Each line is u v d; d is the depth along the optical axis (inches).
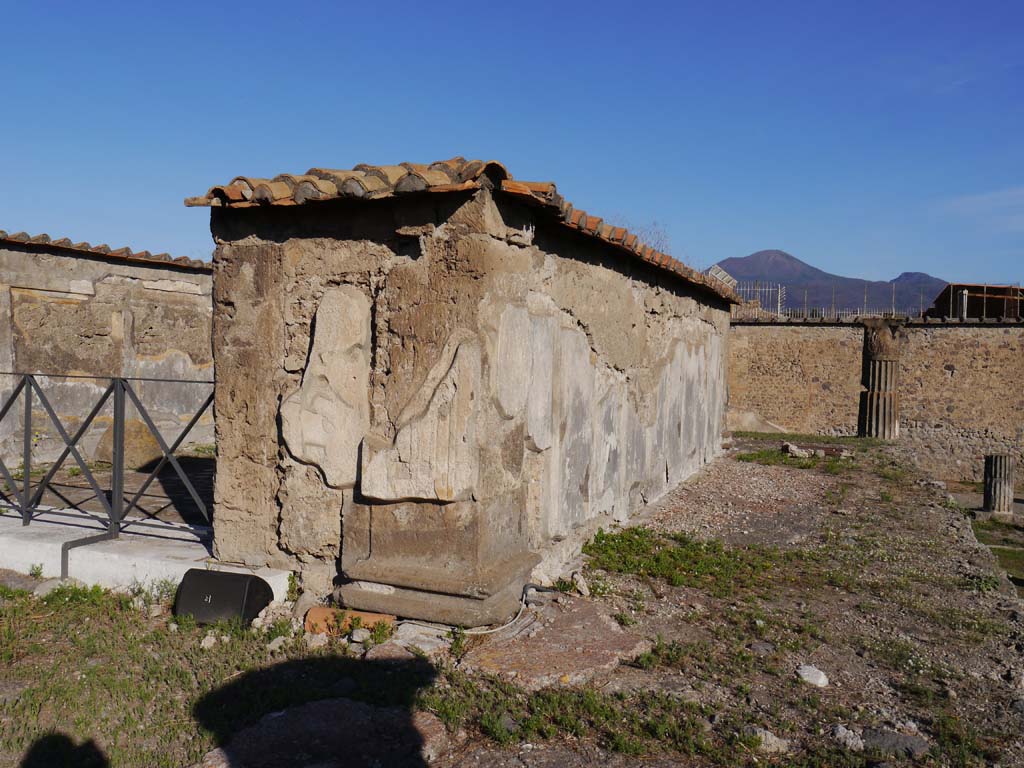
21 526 241.8
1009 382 737.0
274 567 200.1
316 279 194.2
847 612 206.8
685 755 128.6
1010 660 176.7
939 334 754.2
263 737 129.3
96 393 430.9
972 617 204.1
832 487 391.2
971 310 892.6
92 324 427.8
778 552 262.8
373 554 184.1
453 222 175.6
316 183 183.2
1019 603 216.2
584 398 249.1
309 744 127.5
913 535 293.4
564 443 231.9
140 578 208.1
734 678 159.9
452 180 174.4
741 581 228.7
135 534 232.4
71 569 216.4
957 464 751.7
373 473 180.2
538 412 208.4
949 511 338.3
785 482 403.5
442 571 176.7
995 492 605.0
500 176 173.5
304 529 195.3
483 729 133.7
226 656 165.8
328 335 188.4
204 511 219.8
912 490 388.2
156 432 225.6
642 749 128.8
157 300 466.9
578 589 205.2
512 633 172.2
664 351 350.6
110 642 176.6
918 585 232.5
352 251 189.8
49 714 144.7
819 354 787.4
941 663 174.2
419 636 168.7
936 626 197.6
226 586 185.8
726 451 519.2
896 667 171.2
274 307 198.2
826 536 288.5
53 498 306.3
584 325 245.4
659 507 329.1
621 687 151.3
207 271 495.2
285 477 197.3
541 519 215.9
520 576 189.3
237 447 203.2
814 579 234.8
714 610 201.8
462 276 174.6
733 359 809.5
